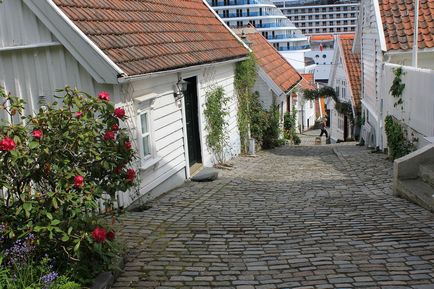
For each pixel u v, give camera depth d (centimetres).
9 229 434
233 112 1628
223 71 1493
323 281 474
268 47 2742
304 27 12138
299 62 6462
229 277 499
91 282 454
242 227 702
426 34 1384
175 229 698
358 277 479
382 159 1388
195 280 493
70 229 432
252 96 1989
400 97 1227
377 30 1462
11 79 849
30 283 402
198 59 1174
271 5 8250
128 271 522
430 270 488
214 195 988
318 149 2062
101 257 479
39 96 846
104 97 507
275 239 634
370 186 995
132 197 860
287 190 1019
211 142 1387
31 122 477
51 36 814
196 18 1512
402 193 845
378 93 1639
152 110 969
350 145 2195
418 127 1084
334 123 3450
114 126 511
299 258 549
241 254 574
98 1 980
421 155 858
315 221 721
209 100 1352
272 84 2142
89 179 490
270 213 795
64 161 460
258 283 479
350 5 11806
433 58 1427
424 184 834
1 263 417
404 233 622
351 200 862
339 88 3158
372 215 734
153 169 973
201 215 795
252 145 1809
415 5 1227
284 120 2567
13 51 841
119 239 645
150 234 673
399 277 473
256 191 1022
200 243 624
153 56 970
